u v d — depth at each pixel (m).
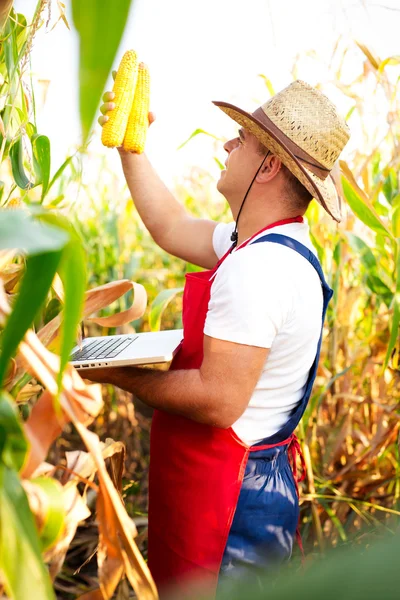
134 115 1.71
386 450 2.62
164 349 1.50
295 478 1.69
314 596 0.13
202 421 1.46
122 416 3.23
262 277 1.42
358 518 2.52
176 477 1.55
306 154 1.54
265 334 1.40
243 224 1.63
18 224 0.42
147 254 4.36
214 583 1.47
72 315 0.48
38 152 1.48
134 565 0.90
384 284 2.62
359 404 2.79
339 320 2.79
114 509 0.86
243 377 1.41
